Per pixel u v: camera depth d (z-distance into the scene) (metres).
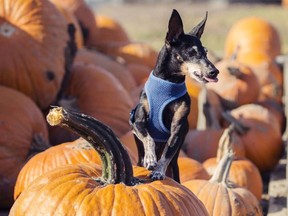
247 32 14.34
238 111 10.48
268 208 8.65
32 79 8.84
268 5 33.81
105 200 5.33
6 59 8.75
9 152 8.17
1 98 8.40
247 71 11.19
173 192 5.53
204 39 22.73
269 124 10.25
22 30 8.88
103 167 5.61
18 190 7.25
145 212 5.30
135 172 5.86
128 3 35.06
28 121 8.37
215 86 11.06
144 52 12.95
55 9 9.26
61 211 5.31
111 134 5.58
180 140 6.23
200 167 8.10
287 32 24.22
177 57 6.21
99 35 13.58
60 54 9.12
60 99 9.38
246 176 8.60
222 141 8.40
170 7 33.16
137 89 10.63
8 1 8.97
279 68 13.96
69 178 5.55
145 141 6.23
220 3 34.19
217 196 7.17
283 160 10.81
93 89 9.41
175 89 6.25
